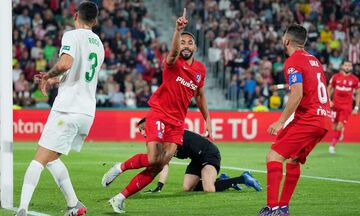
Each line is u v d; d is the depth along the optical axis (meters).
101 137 57.09
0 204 22.44
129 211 22.44
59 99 19.70
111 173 24.33
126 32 67.44
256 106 62.34
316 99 20.30
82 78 19.84
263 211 20.09
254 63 66.62
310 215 22.00
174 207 23.36
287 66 20.30
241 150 49.53
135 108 58.19
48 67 63.62
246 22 69.69
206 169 26.98
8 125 22.09
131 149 49.06
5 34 21.81
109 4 68.50
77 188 28.36
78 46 19.69
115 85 61.88
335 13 72.62
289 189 20.86
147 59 65.56
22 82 60.38
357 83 48.50
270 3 72.06
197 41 69.69
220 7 71.31
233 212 22.42
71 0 68.19
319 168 37.69
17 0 66.94
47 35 65.56
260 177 33.09
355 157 45.00
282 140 20.30
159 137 22.55
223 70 66.50
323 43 70.00
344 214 22.25
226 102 65.69
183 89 22.81
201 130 56.47
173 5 73.69
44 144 19.61
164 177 27.09
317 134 20.27
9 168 22.31
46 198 25.16
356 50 69.00
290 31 20.73
